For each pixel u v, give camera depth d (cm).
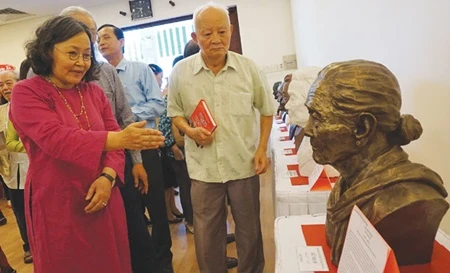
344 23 156
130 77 192
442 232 85
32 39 108
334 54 184
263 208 288
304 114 130
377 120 67
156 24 479
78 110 115
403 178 67
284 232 96
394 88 67
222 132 146
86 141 103
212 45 134
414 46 89
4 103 240
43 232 111
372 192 69
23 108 105
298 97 132
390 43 104
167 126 235
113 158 120
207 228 156
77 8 151
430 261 73
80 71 109
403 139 70
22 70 152
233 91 144
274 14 443
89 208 111
